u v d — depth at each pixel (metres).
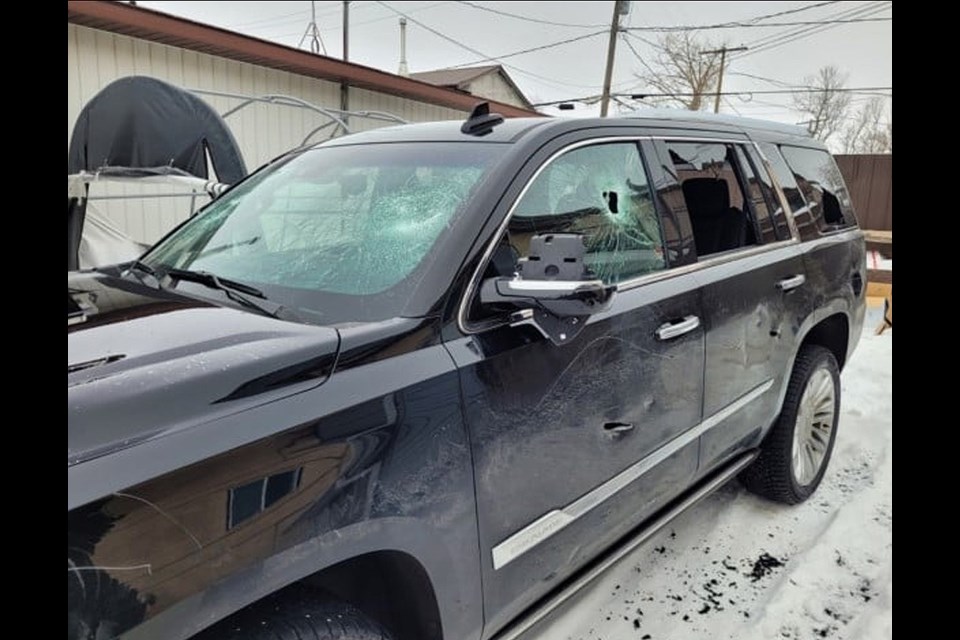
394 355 1.63
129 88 6.36
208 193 6.28
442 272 1.81
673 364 2.45
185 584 1.22
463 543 1.71
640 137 2.62
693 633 2.56
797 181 3.62
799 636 2.55
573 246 1.73
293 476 1.37
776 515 3.46
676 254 2.60
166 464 1.23
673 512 2.62
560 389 1.97
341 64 11.23
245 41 9.73
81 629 1.11
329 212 2.24
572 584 2.16
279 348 1.51
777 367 3.18
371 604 1.74
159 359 1.46
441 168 2.18
